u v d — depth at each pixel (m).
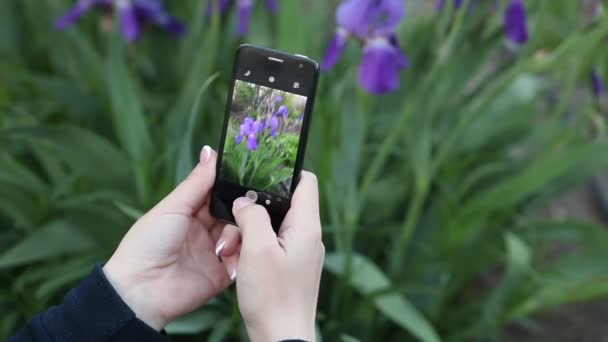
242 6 1.54
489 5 1.30
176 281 0.87
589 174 1.43
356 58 1.54
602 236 1.31
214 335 1.12
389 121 1.50
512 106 1.61
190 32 1.62
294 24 1.34
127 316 0.81
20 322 1.33
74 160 1.28
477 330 1.37
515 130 1.61
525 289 1.29
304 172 0.87
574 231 1.35
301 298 0.79
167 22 1.62
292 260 0.79
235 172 0.88
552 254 1.79
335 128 1.34
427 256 1.35
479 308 1.41
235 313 1.13
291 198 0.86
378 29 1.21
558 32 1.55
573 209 2.04
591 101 1.52
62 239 1.27
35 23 1.69
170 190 1.22
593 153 1.28
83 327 0.81
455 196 1.38
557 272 1.33
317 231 0.82
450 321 1.43
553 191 1.47
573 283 1.27
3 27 1.76
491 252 1.33
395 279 1.34
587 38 1.28
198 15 1.57
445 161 1.43
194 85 1.37
